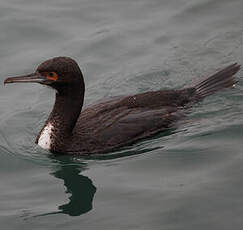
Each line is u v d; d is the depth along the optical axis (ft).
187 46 56.80
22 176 42.29
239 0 61.93
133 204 37.52
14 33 58.90
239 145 42.63
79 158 44.09
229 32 57.93
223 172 39.65
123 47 57.00
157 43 57.36
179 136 44.93
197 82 50.96
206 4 61.77
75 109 45.14
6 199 39.50
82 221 36.45
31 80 44.06
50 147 45.29
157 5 62.28
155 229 34.94
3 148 45.73
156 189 38.75
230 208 36.11
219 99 48.93
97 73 54.29
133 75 53.83
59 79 44.14
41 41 57.98
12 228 36.35
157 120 46.21
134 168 41.83
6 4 62.69
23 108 50.90
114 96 50.08
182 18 60.29
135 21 60.13
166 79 53.16
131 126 45.47
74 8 62.08
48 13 61.36
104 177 41.14
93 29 59.26
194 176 39.75
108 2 63.00
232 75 50.90
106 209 37.35
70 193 39.68
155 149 43.75
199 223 35.12
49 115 48.37
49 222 36.68
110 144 44.68
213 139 43.83
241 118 46.32
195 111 47.62
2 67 54.75
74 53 56.18
